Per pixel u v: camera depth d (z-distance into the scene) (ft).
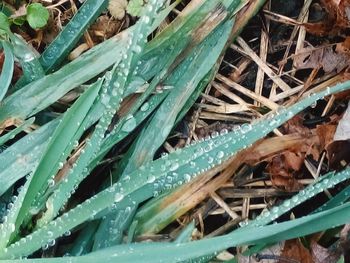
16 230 0.79
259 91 0.97
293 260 0.87
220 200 0.93
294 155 0.92
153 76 0.91
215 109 0.96
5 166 0.86
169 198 0.90
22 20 0.95
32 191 0.77
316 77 0.96
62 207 0.86
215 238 0.73
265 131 0.82
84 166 0.78
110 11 0.97
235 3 0.92
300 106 0.81
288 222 0.72
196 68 0.93
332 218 0.75
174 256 0.73
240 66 0.97
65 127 0.76
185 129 0.96
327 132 0.92
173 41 0.91
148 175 0.81
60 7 0.98
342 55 0.94
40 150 0.87
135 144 0.91
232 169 0.92
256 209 0.94
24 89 0.89
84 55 0.91
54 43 0.93
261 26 0.98
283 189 0.93
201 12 0.92
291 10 0.99
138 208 0.90
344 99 0.95
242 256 0.85
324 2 0.94
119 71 0.81
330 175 0.87
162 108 0.92
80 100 0.76
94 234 0.88
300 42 0.97
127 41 0.91
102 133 0.80
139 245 0.76
